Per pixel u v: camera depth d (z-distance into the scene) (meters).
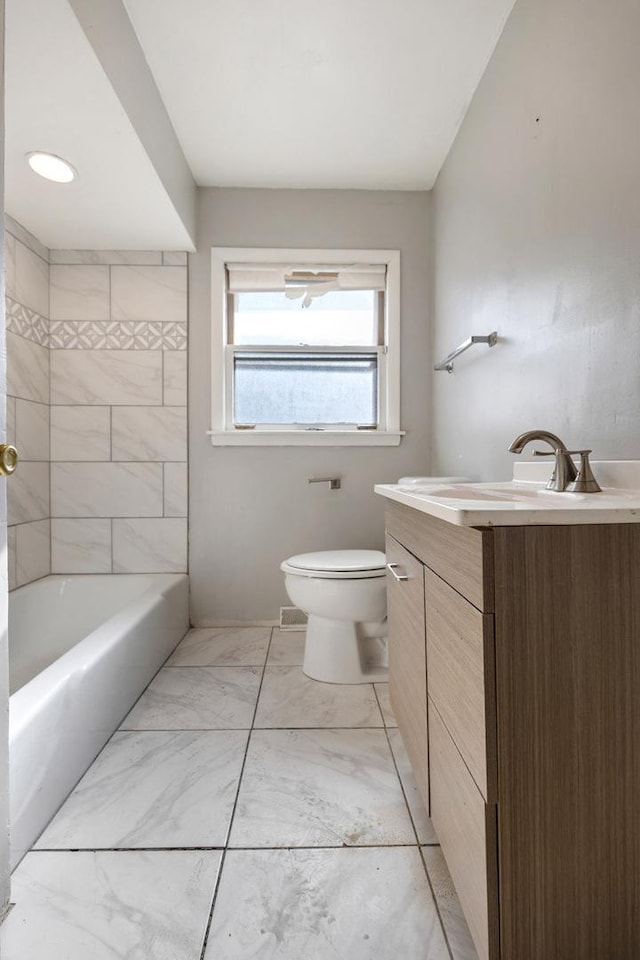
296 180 2.56
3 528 1.00
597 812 0.73
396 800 1.29
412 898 1.00
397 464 2.68
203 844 1.14
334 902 0.99
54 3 1.21
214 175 2.51
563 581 0.72
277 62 1.81
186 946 0.91
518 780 0.72
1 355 0.99
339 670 1.98
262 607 2.67
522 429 1.53
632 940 0.74
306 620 2.65
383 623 2.03
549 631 0.72
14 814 1.09
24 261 2.34
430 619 1.03
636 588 0.73
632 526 0.73
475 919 0.77
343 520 2.67
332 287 2.69
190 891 1.02
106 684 1.57
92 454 2.60
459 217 2.16
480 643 0.72
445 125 2.15
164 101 1.99
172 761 1.46
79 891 1.02
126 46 1.60
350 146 2.29
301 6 1.59
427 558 1.05
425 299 2.66
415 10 1.61
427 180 2.55
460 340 2.15
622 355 1.06
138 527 2.62
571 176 1.24
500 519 0.71
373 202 2.64
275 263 2.66
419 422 2.68
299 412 2.71
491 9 1.60
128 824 1.21
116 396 2.60
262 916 0.96
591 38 1.15
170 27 1.66
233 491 2.65
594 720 0.72
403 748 1.53
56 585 2.45
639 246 1.00
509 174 1.62
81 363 2.59
